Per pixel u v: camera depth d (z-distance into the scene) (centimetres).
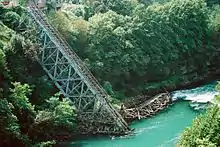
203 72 8000
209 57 8206
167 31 7525
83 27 6172
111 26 6425
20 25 5397
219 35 8469
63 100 4697
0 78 4269
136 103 6159
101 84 6056
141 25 6988
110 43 6325
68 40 5966
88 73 5281
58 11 6275
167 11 7681
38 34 5247
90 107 5181
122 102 5988
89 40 6212
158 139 4688
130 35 6769
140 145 4534
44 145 4025
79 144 4594
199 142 2183
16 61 4781
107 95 5338
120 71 6356
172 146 4438
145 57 6838
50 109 4550
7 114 3781
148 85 6831
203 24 8256
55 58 5294
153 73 7094
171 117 5478
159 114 5638
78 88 5316
